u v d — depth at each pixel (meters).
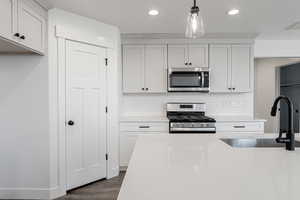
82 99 3.02
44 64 2.64
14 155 2.68
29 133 2.66
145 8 2.71
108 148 3.34
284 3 2.58
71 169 2.91
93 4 2.59
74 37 2.89
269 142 2.04
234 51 3.91
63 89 2.80
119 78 3.68
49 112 2.66
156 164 1.22
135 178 1.01
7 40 1.99
